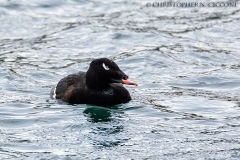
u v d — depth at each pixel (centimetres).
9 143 1202
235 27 2052
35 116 1342
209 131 1250
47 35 2000
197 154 1141
